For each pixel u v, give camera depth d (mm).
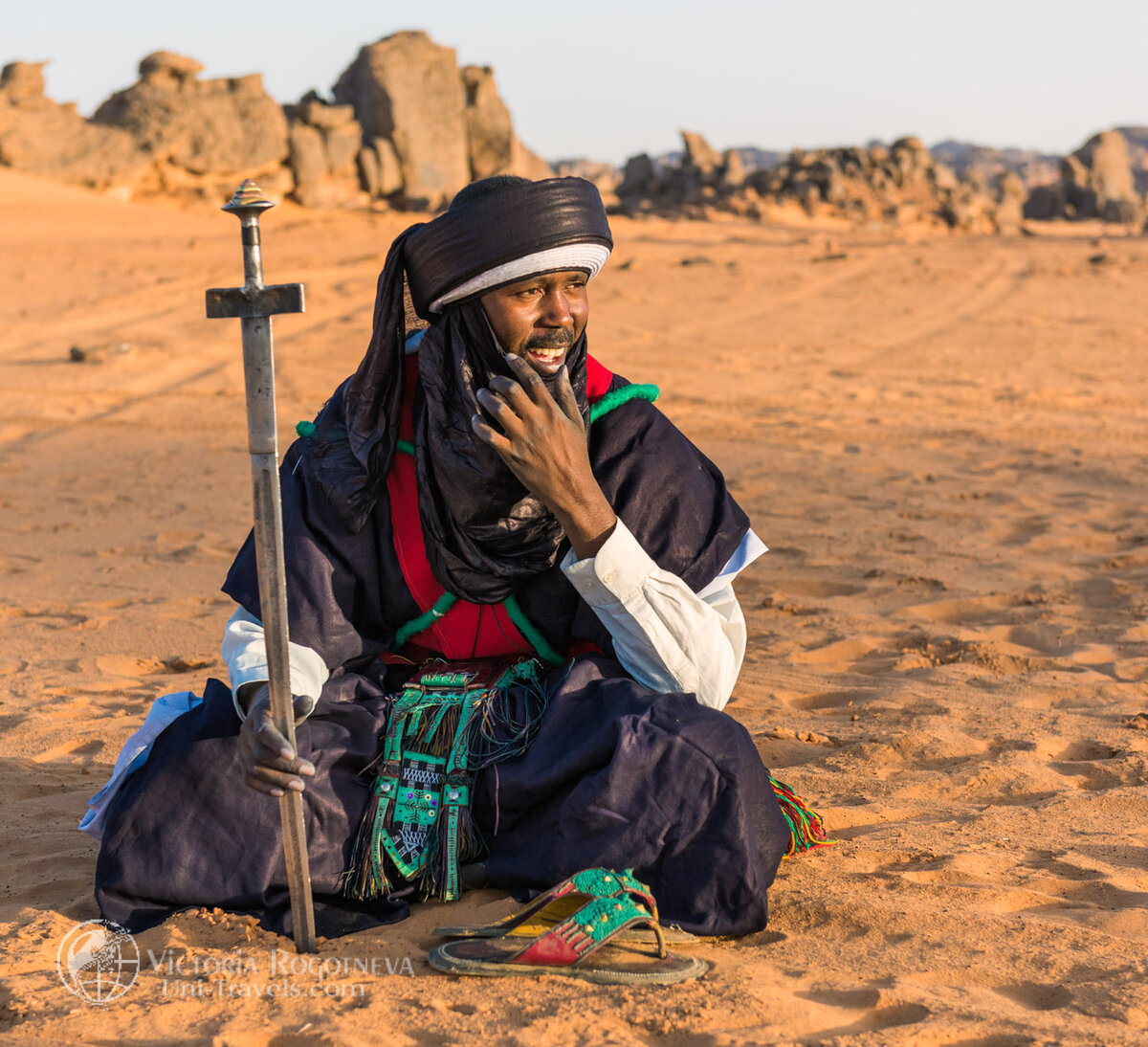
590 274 2787
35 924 2842
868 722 4449
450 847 2881
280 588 2447
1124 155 66875
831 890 3023
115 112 44188
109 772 4117
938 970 2607
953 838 3373
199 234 34031
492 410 2570
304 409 13508
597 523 2709
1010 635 5562
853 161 60375
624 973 2521
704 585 2918
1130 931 2818
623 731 2770
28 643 5789
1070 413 13008
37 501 9414
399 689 3074
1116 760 3965
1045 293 25703
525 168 55094
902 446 11188
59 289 23828
